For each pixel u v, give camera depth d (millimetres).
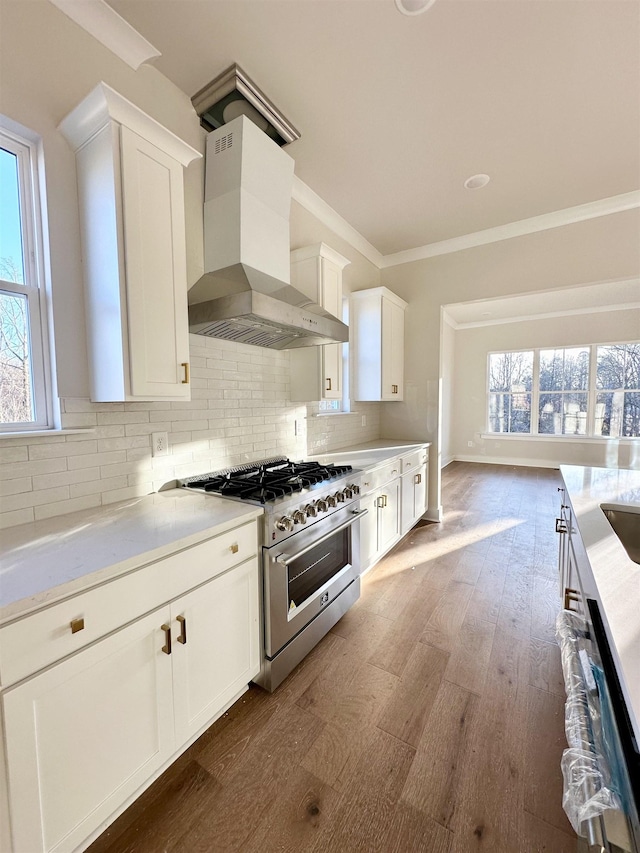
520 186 2693
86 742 970
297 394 2592
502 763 1315
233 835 1104
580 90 1873
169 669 1185
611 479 2000
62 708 917
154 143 1428
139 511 1471
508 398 6949
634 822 530
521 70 1760
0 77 1239
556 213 3049
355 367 3529
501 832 1105
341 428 3471
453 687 1671
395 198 2838
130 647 1067
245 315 1576
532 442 6730
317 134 2168
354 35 1580
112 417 1578
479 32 1572
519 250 3268
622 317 5867
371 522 2627
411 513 3414
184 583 1224
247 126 1838
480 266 3455
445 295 3658
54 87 1370
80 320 1457
